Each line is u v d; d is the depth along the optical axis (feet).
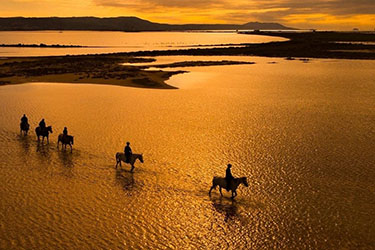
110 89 188.75
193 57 418.31
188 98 166.40
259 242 54.75
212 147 97.86
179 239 55.36
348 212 62.90
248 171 81.76
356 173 80.18
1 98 162.71
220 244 54.24
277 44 602.03
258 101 160.15
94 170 81.92
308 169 82.64
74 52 524.11
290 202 67.05
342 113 137.49
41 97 165.68
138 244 53.78
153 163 86.28
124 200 67.56
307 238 55.47
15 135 107.86
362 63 335.67
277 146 98.78
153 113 136.05
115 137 105.91
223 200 68.18
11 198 67.41
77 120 124.77
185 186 74.18
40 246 52.60
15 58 366.02
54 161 87.04
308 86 203.41
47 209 63.52
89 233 56.24
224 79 230.27
